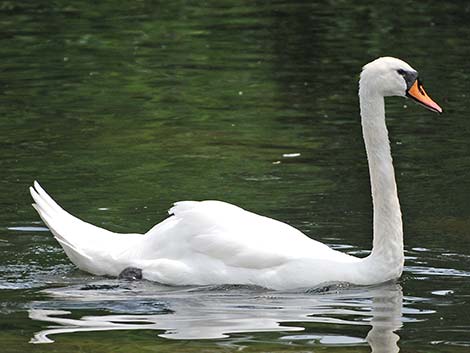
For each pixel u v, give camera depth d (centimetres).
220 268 1265
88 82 2220
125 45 2481
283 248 1263
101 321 1139
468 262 1331
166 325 1127
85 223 1344
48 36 2539
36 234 1436
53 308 1179
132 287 1258
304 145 1853
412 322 1134
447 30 2519
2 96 2125
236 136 1906
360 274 1253
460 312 1163
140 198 1587
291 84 2195
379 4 2780
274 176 1695
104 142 1873
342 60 2330
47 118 2000
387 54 2350
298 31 2566
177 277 1268
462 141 1845
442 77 2178
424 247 1388
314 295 1227
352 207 1545
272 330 1111
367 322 1136
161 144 1859
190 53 2417
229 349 1058
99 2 2839
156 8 2792
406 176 1686
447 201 1570
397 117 1998
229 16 2709
